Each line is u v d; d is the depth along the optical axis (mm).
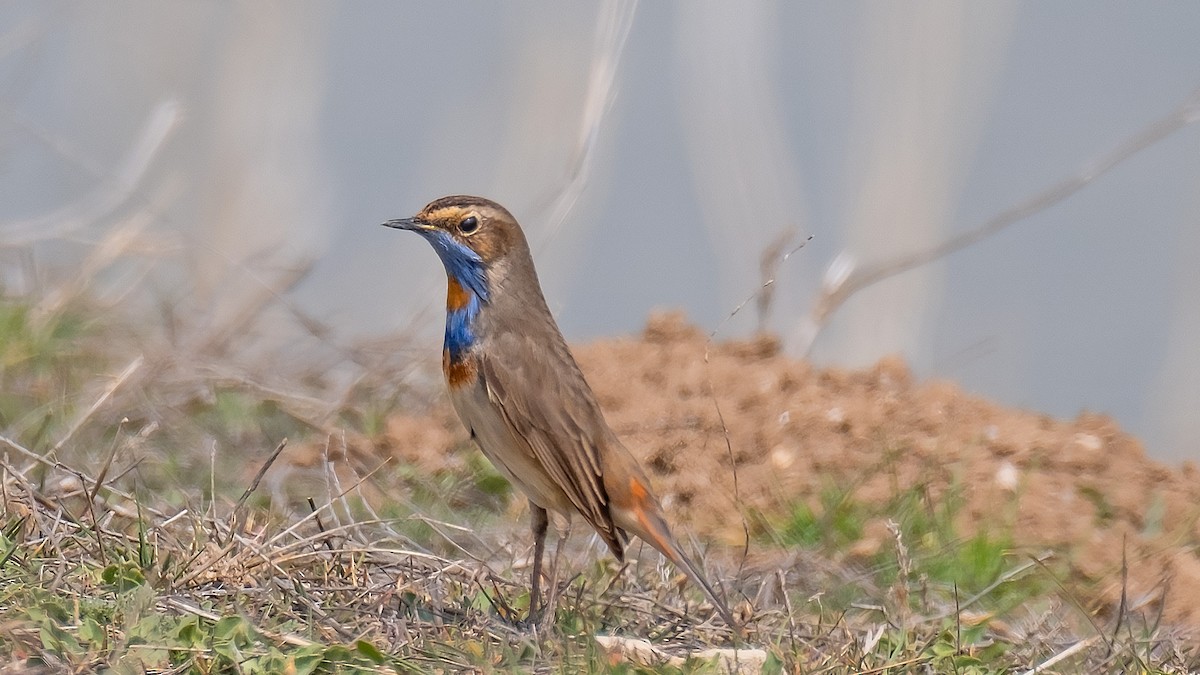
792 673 11305
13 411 15633
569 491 12258
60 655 9984
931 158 28578
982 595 13578
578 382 12523
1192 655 12703
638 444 16172
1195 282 30312
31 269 18875
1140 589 14211
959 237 20938
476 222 12430
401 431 16469
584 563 13930
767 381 17359
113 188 22156
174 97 24891
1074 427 17094
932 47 28984
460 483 15891
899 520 14945
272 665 10305
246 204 28750
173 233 21641
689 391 17125
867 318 27266
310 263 21109
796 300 26047
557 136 28422
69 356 16797
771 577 13625
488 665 10844
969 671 11703
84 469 14445
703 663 11242
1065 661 12164
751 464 16094
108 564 11469
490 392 12336
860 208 28484
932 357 29094
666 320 18469
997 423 17000
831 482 15578
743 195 26266
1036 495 15750
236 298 20922
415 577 12680
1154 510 15766
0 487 12242
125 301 18703
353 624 11445
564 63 29141
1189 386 29562
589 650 11211
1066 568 14547
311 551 12570
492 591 12883
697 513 15375
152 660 10125
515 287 12539
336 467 15891
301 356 18625
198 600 11352
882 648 12211
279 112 29953
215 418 16562
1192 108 20938
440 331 20453
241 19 30125
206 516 12773
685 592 13258
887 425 16672
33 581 10938
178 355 17406
